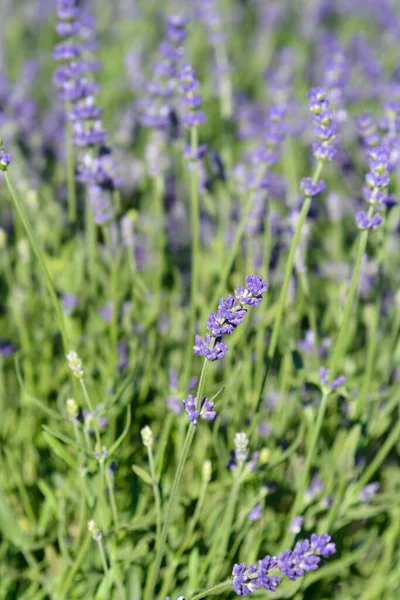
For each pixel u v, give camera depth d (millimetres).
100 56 1746
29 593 820
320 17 2023
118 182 895
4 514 821
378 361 916
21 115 1343
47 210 1056
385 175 750
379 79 1553
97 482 817
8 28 1934
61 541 805
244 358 862
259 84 1758
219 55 1208
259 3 2178
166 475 854
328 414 890
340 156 1103
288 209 1091
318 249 1085
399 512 834
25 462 873
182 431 836
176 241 1122
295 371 882
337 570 811
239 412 866
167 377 909
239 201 1052
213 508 833
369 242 985
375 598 826
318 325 977
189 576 798
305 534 824
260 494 811
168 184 1136
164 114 944
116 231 919
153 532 818
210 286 962
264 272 885
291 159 1118
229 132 1105
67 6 898
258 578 699
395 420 910
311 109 758
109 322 940
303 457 882
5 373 932
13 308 920
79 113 867
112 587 804
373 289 987
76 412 776
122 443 857
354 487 833
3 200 1167
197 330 929
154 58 1606
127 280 958
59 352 938
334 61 988
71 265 952
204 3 1199
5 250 929
